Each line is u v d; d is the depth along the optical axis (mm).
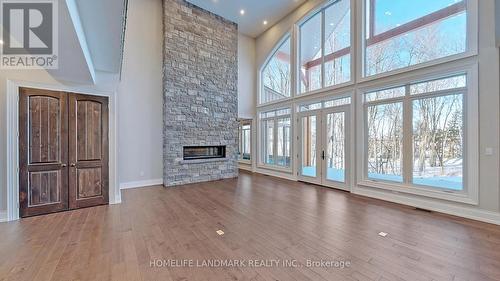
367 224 3229
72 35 2541
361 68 5027
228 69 7227
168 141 5945
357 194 5043
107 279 1951
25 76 3488
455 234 2873
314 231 2984
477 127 3400
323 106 6105
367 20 5062
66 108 3826
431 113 4023
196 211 3824
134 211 3812
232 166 7305
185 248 2516
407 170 4312
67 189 3832
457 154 3713
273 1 6379
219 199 4605
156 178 6148
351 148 5211
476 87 3400
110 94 4270
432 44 4016
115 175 4316
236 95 7430
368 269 2105
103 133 4195
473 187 3434
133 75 5812
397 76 4367
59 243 2629
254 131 8648
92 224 3225
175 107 6078
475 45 3393
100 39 3135
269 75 8211
